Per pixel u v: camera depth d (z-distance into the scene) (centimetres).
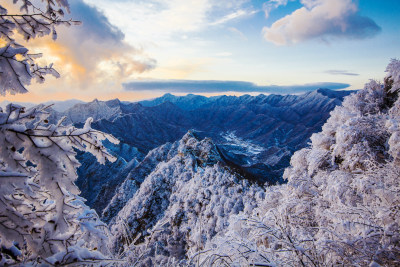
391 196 394
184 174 4253
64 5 209
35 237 177
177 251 2377
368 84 865
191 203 2895
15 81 166
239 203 2086
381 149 633
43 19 210
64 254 169
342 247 321
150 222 3903
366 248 310
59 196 173
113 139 207
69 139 182
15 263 165
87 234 232
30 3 203
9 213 163
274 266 266
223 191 2611
